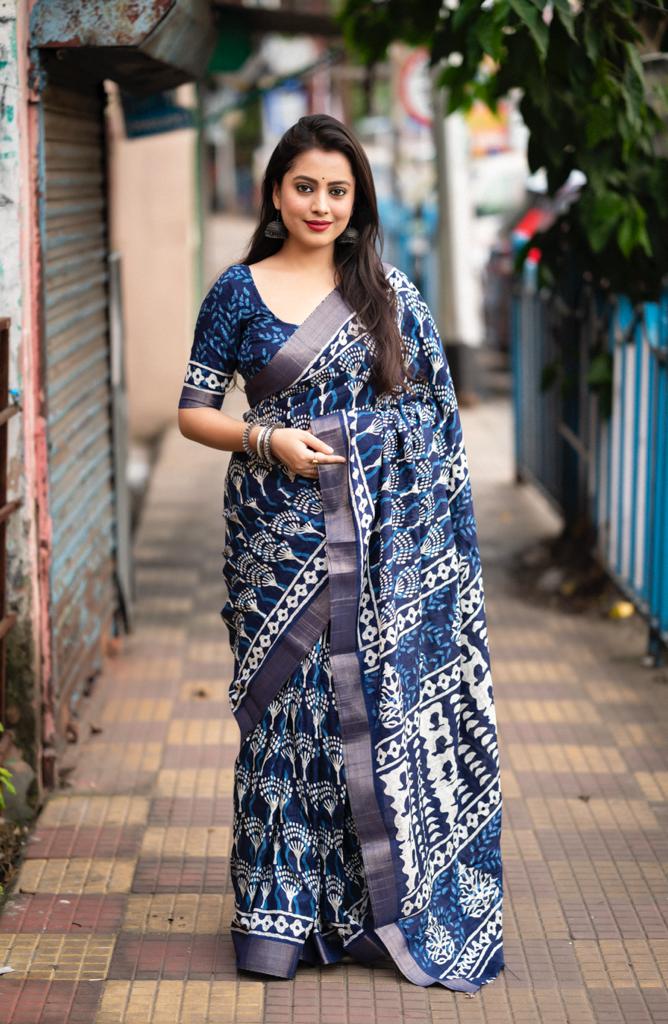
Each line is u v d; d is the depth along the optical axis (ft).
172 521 22.63
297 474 9.05
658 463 15.42
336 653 9.16
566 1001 9.29
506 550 20.76
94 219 14.80
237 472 9.30
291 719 9.33
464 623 9.64
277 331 9.01
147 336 30.37
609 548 18.04
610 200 14.89
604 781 12.75
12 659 11.89
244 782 9.53
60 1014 9.05
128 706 14.64
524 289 23.36
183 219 29.73
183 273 29.96
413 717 9.43
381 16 17.90
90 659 14.80
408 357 9.27
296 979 9.47
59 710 12.70
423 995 9.30
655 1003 9.27
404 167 50.75
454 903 9.86
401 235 47.01
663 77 15.40
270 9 20.18
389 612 9.11
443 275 32.55
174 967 9.62
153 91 15.14
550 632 17.08
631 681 15.37
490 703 9.70
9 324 10.96
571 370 19.51
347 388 9.05
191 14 12.80
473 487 24.93
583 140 14.93
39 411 11.73
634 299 16.30
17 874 10.96
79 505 13.91
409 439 9.16
